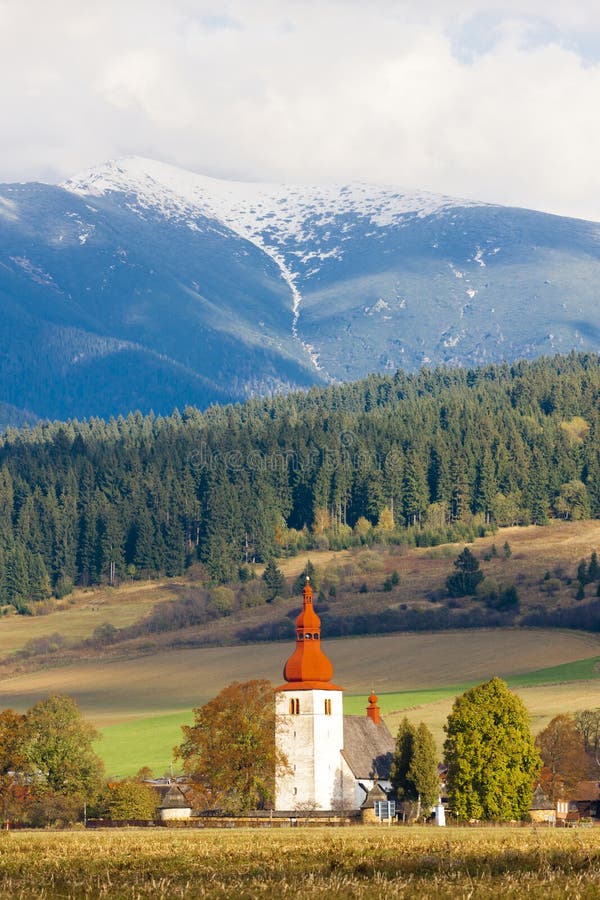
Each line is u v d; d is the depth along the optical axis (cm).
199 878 16488
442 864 17738
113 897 14625
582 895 14400
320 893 14725
